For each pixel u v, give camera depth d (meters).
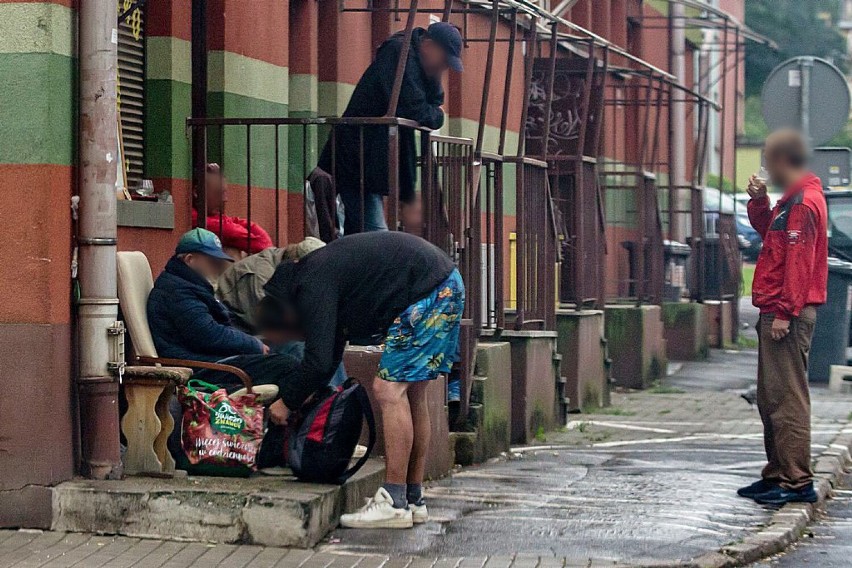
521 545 12.62
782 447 14.89
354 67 22.05
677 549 12.52
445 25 16.73
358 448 15.20
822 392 25.59
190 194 16.75
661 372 28.50
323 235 16.67
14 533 12.65
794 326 14.80
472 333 17.50
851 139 74.00
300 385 12.68
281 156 19.17
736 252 36.47
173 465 13.14
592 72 24.20
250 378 13.58
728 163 62.94
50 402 12.64
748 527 13.66
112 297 13.01
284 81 19.31
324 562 11.91
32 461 12.69
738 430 21.08
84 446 12.98
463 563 11.94
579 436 20.41
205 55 17.62
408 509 13.22
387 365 12.99
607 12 36.06
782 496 14.84
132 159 16.23
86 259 12.88
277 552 12.20
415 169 16.89
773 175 14.98
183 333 13.81
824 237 14.91
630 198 33.34
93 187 12.84
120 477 12.99
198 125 16.56
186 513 12.48
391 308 12.85
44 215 12.53
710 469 17.11
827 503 15.59
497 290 19.62
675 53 41.00
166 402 13.13
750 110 87.19
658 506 14.55
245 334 14.20
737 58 43.69
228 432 13.12
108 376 12.96
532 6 19.33
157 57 16.45
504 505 14.51
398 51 16.77
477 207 18.09
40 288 12.58
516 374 19.69
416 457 13.48
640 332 26.98
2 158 12.55
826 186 24.75
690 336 31.77
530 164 20.44
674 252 32.09
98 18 12.77
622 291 32.31
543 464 17.50
